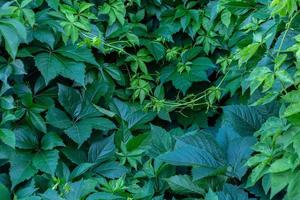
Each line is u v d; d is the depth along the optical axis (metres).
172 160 1.20
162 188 1.29
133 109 1.55
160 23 1.62
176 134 1.40
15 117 1.24
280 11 1.08
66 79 1.40
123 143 1.38
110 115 1.40
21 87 1.32
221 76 1.55
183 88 1.54
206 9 1.59
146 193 1.23
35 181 1.26
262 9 1.30
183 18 1.59
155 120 1.63
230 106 1.28
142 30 1.59
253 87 1.11
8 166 1.30
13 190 1.25
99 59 1.48
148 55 1.58
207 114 1.60
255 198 1.16
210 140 1.24
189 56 1.58
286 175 1.05
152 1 1.62
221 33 1.55
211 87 1.54
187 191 1.21
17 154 1.27
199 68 1.56
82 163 1.30
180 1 1.64
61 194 1.19
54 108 1.33
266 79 1.08
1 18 1.23
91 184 1.23
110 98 1.46
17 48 1.21
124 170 1.34
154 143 1.34
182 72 1.57
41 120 1.30
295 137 1.01
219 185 1.20
